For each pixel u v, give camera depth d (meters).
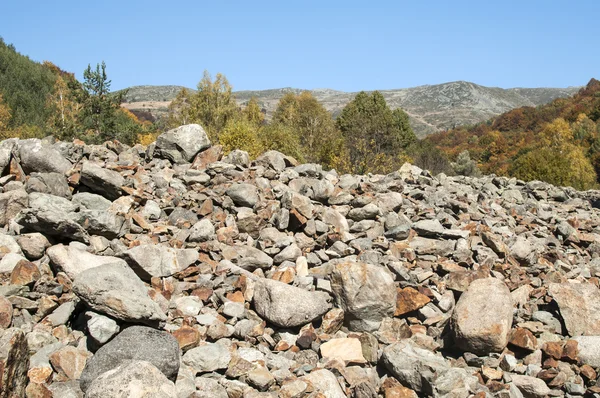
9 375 3.63
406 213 8.69
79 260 5.45
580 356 5.55
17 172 7.42
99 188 7.43
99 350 4.25
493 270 7.24
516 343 5.64
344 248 7.05
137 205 7.38
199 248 6.64
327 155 21.89
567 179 18.86
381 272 5.98
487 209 9.73
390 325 5.89
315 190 8.44
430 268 7.09
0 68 48.44
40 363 4.27
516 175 19.44
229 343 5.19
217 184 8.47
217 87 26.45
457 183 11.40
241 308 5.63
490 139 71.81
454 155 65.19
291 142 20.22
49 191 7.01
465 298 5.87
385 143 23.59
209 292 5.84
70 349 4.41
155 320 4.67
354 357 5.28
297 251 6.89
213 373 4.67
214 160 9.26
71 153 8.70
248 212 7.67
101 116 22.52
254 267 6.64
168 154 9.25
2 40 58.41
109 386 3.58
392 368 5.13
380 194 8.84
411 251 7.30
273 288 5.54
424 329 5.96
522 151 56.12
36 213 5.76
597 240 9.18
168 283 5.83
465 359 5.56
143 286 5.07
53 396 3.91
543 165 19.06
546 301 6.57
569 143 53.50
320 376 4.73
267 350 5.18
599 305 6.18
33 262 5.57
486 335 5.46
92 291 4.59
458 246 7.55
